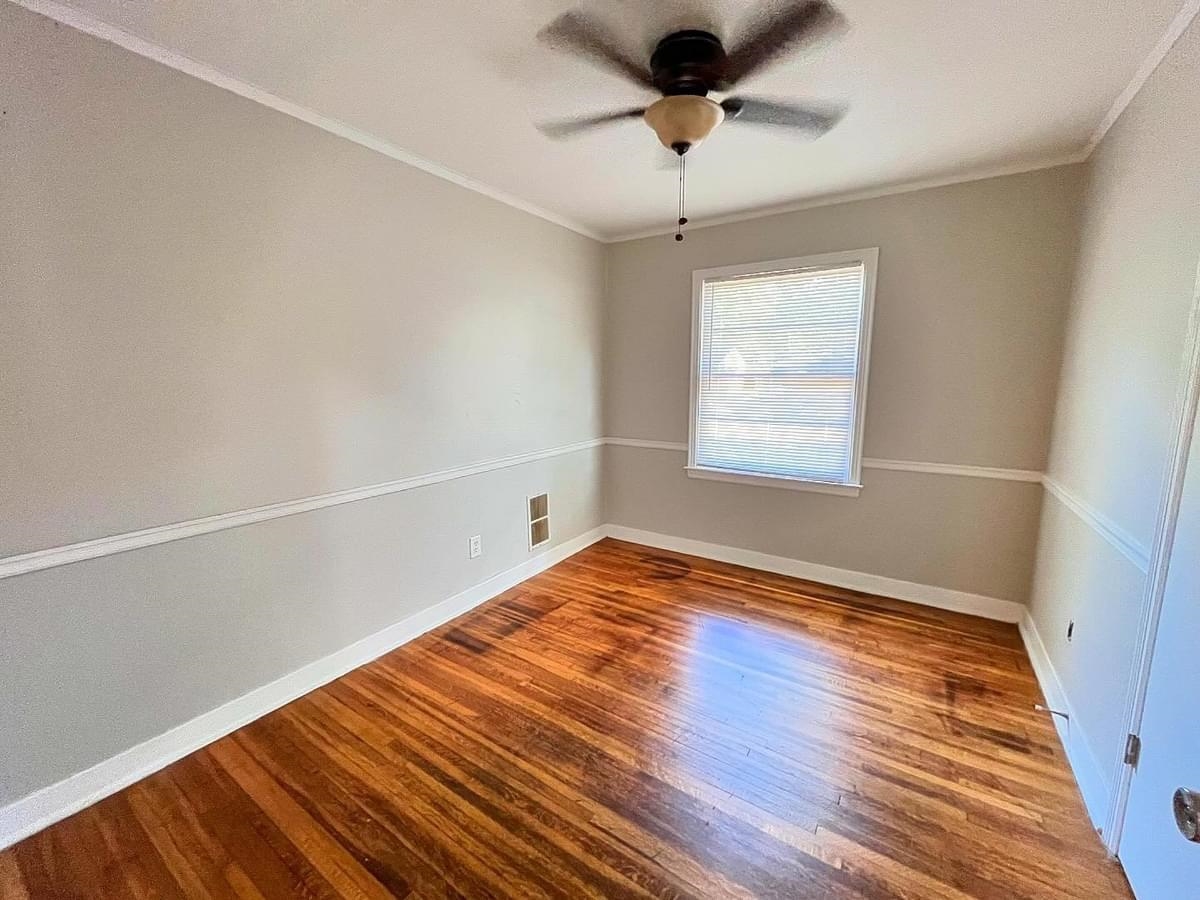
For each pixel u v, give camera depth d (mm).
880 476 3197
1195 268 1323
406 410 2646
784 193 3043
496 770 1825
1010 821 1612
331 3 1478
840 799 1695
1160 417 1464
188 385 1861
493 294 3090
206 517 1942
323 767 1847
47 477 1574
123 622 1760
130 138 1665
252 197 1980
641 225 3723
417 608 2785
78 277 1593
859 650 2609
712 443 3805
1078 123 2158
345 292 2322
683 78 1692
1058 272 2613
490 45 1673
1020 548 2854
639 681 2355
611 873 1444
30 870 1466
